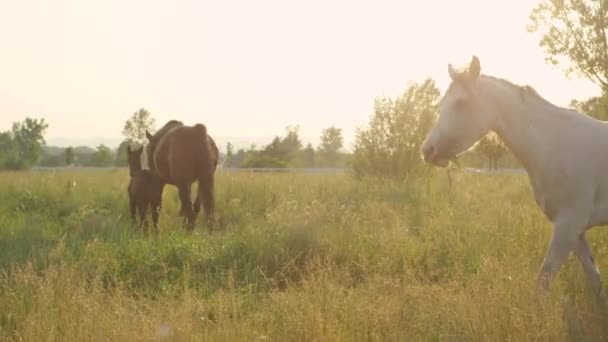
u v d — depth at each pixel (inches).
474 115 239.6
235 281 282.0
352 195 547.2
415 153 719.7
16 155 1905.8
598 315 215.5
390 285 241.9
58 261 302.0
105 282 285.3
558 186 237.1
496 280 235.0
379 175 717.9
